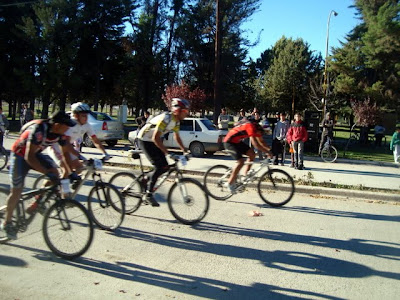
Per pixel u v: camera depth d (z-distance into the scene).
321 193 8.22
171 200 5.68
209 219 5.96
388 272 4.14
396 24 26.56
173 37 36.97
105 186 5.22
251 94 41.50
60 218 4.24
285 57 42.59
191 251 4.59
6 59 32.41
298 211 6.67
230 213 6.37
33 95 32.00
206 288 3.64
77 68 32.12
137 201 5.93
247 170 6.98
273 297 3.49
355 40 32.91
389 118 26.02
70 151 5.00
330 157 13.45
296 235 5.32
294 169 11.19
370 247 4.92
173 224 5.64
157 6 36.41
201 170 10.12
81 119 5.11
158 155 5.57
